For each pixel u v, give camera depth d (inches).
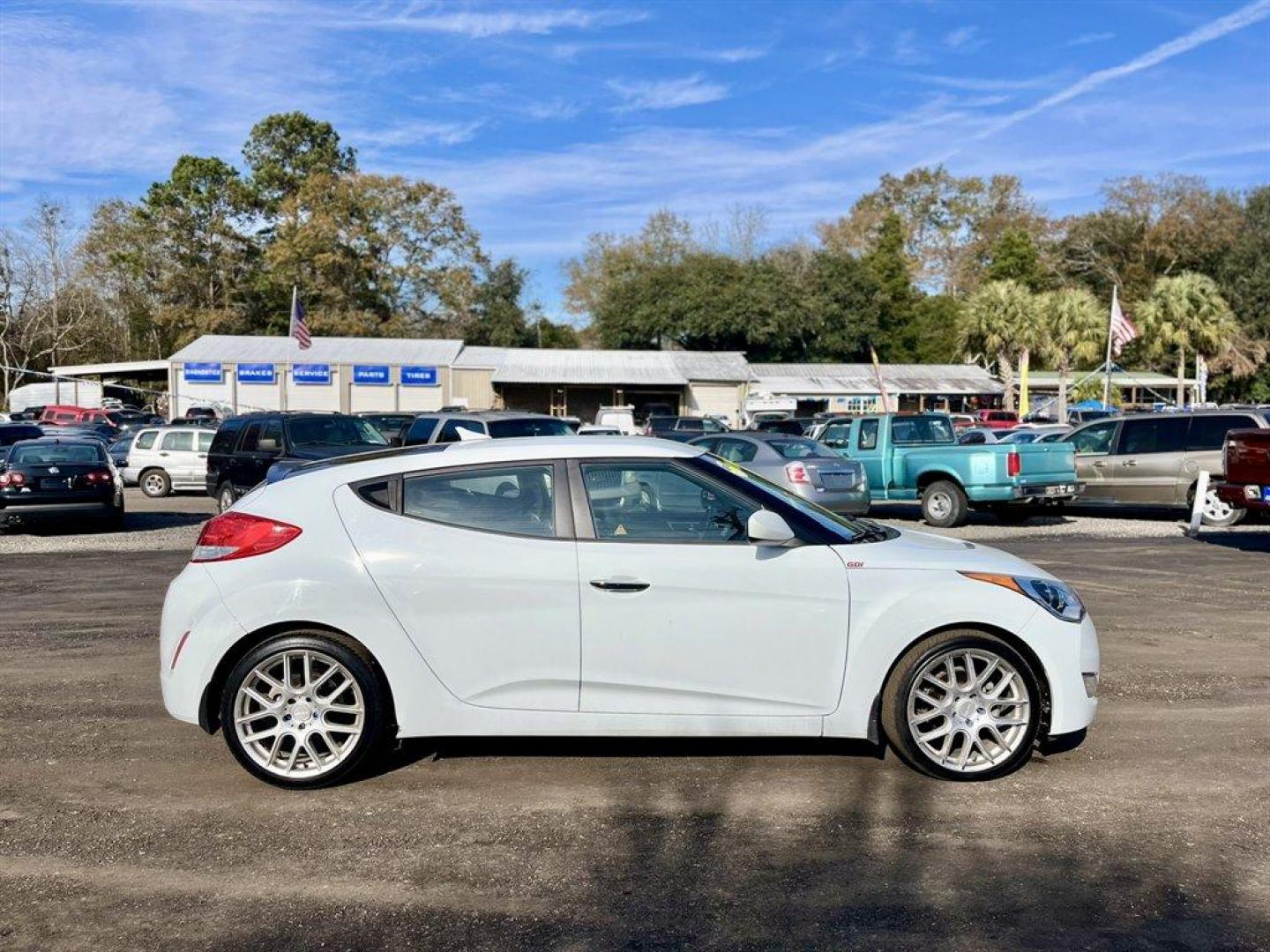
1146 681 263.6
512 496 196.4
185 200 2541.8
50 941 139.3
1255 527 613.9
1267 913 145.2
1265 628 327.0
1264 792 189.3
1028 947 136.6
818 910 146.9
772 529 189.9
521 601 189.8
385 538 192.2
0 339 2393.0
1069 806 183.2
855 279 2598.4
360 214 2454.5
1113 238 2635.3
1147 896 150.4
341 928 142.6
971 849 165.9
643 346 2605.8
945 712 193.8
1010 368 2025.1
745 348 2566.4
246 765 192.1
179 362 1843.0
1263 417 627.5
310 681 192.7
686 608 189.9
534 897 151.3
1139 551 506.6
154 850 167.9
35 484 613.6
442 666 190.4
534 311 3043.8
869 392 2021.4
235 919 145.5
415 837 171.9
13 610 377.1
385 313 2498.8
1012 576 195.8
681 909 147.6
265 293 2513.5
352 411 1871.3
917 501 649.0
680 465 199.3
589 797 188.5
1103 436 677.9
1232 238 2472.9
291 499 197.3
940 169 3294.8
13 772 204.2
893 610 191.2
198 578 193.3
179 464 933.8
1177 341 1947.6
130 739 224.7
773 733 191.8
